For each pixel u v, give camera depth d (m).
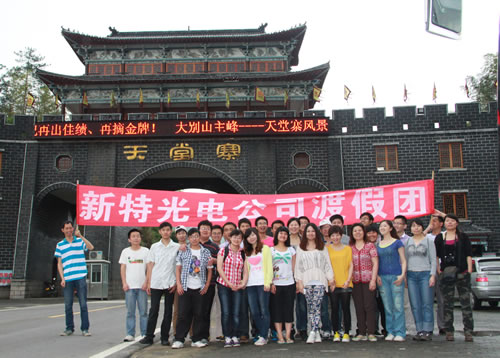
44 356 7.71
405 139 28.19
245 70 34.81
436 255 8.95
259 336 8.79
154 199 12.24
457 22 4.11
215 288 9.52
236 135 28.20
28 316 14.62
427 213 12.14
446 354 7.14
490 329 10.52
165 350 8.38
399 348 7.78
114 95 33.44
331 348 7.93
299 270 8.91
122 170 28.45
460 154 27.91
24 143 28.72
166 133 28.23
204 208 12.34
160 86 33.38
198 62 34.94
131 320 9.50
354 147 28.36
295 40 34.62
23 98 44.25
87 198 11.98
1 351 8.17
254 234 8.87
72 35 33.94
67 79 32.50
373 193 12.48
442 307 9.80
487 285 15.99
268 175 28.08
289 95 33.25
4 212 27.83
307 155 28.59
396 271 8.83
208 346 8.80
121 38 34.31
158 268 9.11
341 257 8.96
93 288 26.22
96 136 28.22
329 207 12.55
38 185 28.47
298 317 9.48
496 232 26.97
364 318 8.91
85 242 10.52
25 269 27.25
